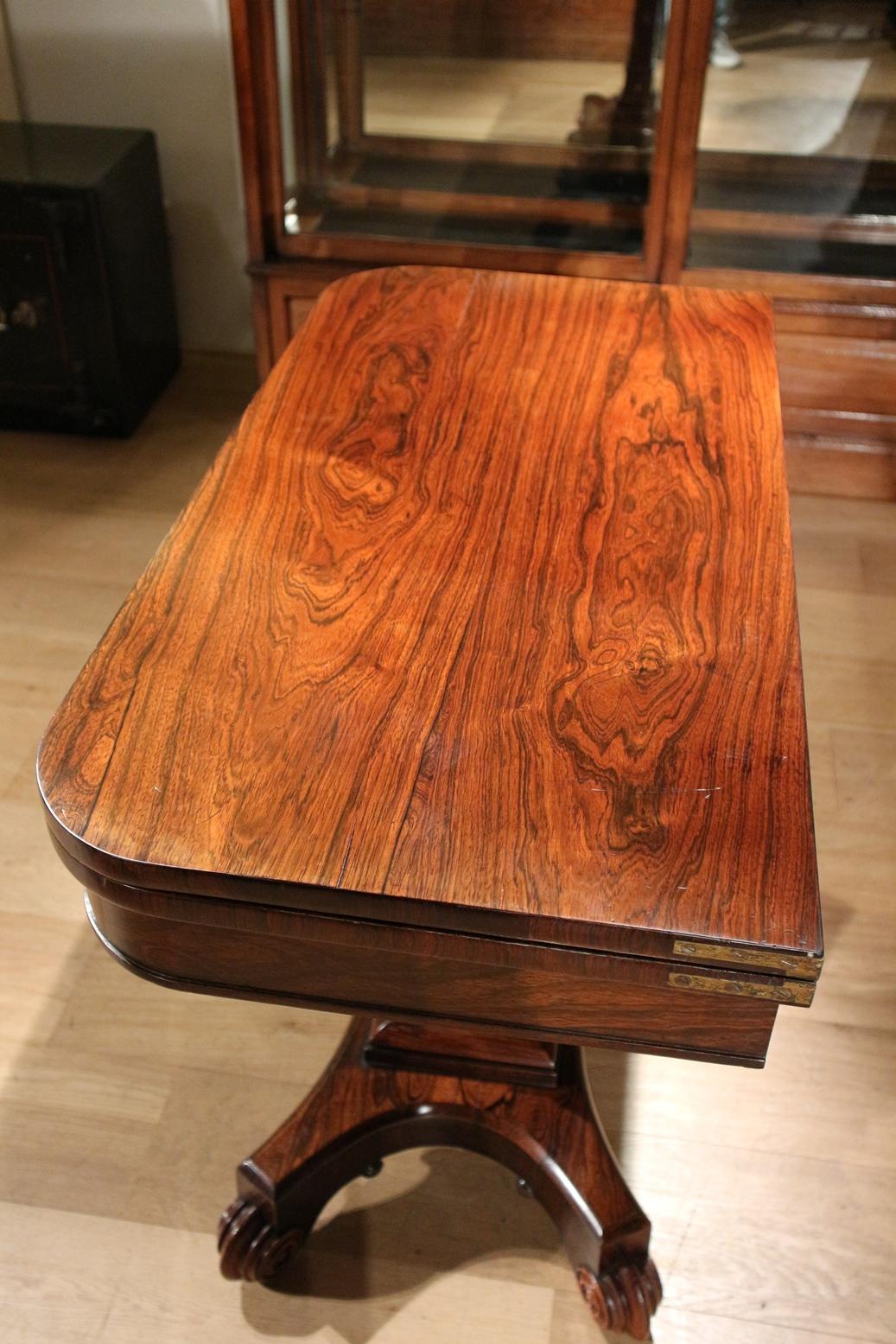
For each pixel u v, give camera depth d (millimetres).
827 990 1611
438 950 881
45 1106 1476
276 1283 1328
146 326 2695
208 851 878
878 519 2463
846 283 2250
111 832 893
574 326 1594
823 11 2021
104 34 2578
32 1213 1374
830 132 2166
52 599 2240
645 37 2072
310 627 1091
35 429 2693
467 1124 1337
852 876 1751
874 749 1953
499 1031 966
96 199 2354
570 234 2324
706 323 1607
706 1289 1323
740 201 2270
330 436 1365
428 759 958
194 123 2676
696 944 834
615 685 1036
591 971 870
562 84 2141
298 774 942
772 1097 1500
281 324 2443
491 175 2283
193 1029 1567
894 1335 1289
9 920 1687
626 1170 1424
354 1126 1303
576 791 935
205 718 991
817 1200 1402
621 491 1281
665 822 912
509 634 1088
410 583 1146
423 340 1558
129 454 2641
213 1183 1408
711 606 1129
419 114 2209
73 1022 1568
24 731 1970
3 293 2479
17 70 2637
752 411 1422
